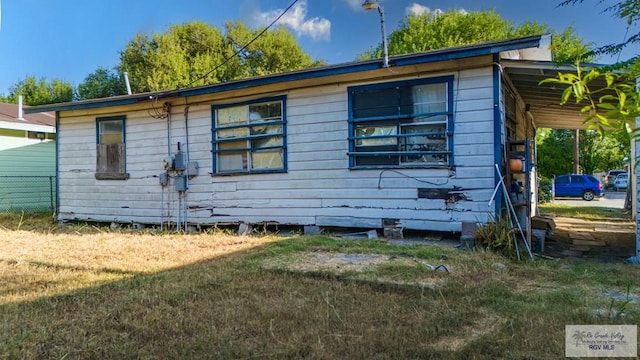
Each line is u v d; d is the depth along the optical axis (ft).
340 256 18.03
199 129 27.99
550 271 15.20
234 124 26.81
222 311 11.05
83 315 10.97
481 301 11.59
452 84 20.88
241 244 21.61
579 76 4.26
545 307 11.02
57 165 33.68
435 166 21.27
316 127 24.26
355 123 23.29
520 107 29.07
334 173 23.79
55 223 33.32
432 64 21.26
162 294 12.64
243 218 26.48
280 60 99.19
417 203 21.77
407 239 21.95
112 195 31.22
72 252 20.17
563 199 68.33
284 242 21.38
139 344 9.12
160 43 88.02
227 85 25.70
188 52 91.40
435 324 9.91
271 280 14.20
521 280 14.10
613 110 3.93
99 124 31.73
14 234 27.20
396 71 22.00
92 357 8.59
